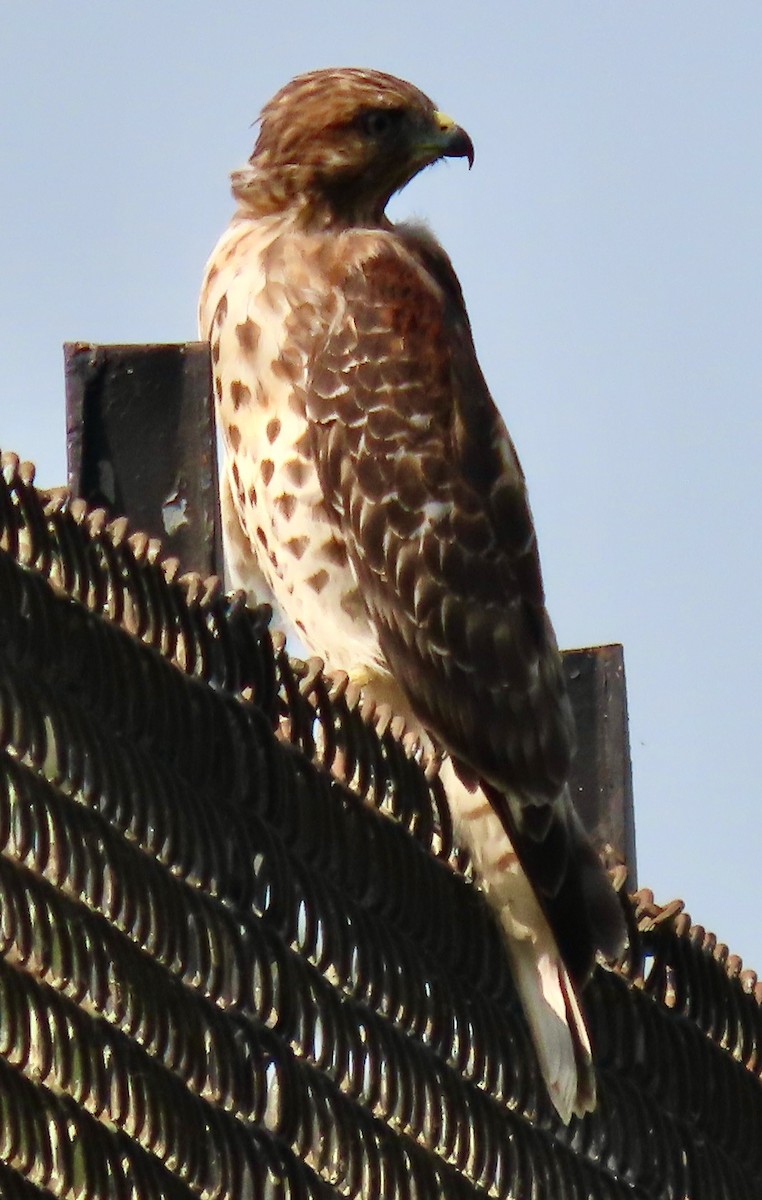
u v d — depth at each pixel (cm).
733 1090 939
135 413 883
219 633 757
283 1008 760
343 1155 779
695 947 930
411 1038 820
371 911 809
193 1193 721
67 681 705
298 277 1046
